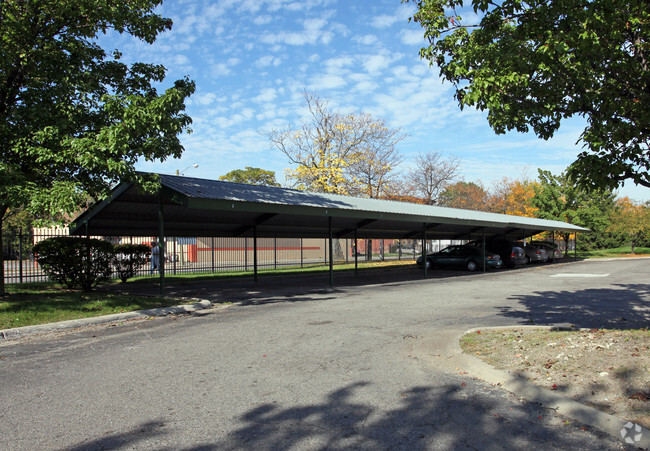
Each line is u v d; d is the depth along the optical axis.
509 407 4.55
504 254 28.55
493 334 7.52
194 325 8.98
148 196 14.37
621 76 6.06
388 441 3.78
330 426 4.08
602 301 12.23
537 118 7.00
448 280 19.94
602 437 3.85
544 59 5.74
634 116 6.13
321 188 37.12
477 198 55.44
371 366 5.96
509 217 31.41
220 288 16.53
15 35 10.81
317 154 38.38
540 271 25.05
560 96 6.48
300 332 8.18
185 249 33.62
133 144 10.85
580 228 35.72
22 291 14.61
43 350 6.95
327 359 6.31
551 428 4.05
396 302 12.44
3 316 9.08
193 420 4.20
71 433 3.91
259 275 22.19
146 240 32.06
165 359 6.34
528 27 6.12
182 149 12.18
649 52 5.46
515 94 6.58
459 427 4.07
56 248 14.41
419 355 6.53
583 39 5.21
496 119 7.01
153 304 11.13
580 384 4.83
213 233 20.11
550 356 5.81
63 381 5.37
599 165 5.74
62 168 11.24
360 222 22.19
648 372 4.87
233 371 5.74
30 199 9.56
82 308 10.19
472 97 6.21
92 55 12.62
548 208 41.12
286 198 15.84
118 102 10.48
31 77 11.48
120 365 6.05
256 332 8.20
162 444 3.71
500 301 12.48
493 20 6.46
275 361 6.20
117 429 4.00
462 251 26.64
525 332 7.55
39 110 10.50
